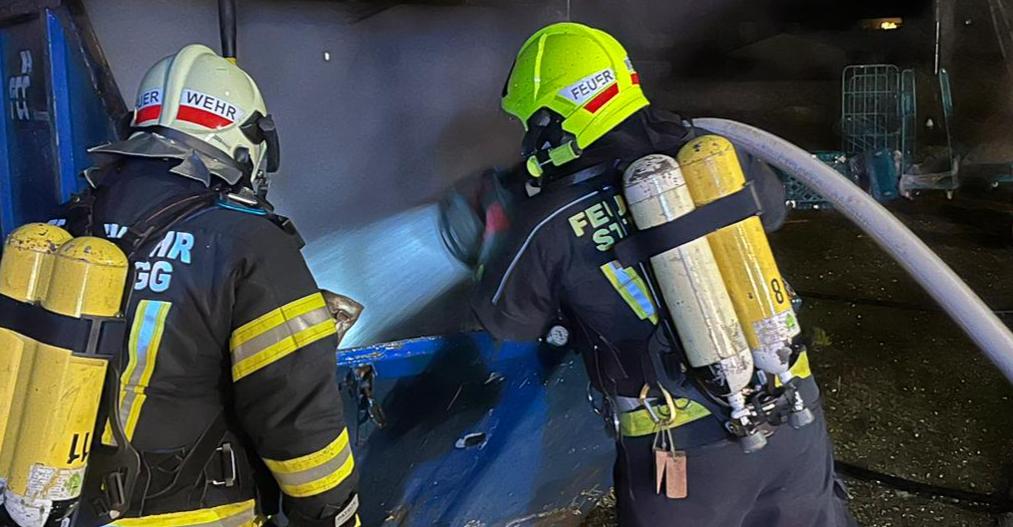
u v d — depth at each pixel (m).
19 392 1.47
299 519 1.71
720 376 1.85
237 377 1.58
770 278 1.86
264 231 1.62
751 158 2.19
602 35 2.02
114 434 1.51
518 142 3.05
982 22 8.55
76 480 1.47
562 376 2.28
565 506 2.79
